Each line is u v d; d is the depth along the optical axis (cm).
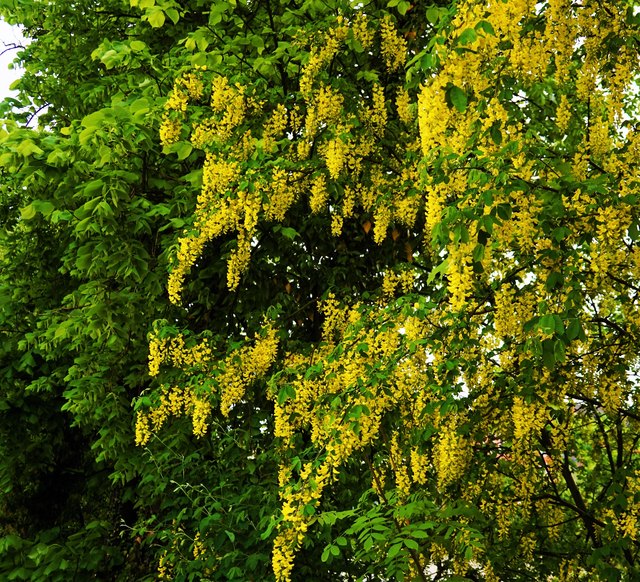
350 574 470
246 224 420
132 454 525
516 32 270
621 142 400
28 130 448
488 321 389
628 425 483
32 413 667
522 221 300
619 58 285
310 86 432
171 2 425
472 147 297
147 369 537
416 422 369
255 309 584
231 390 465
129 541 596
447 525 282
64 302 581
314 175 451
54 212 491
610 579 329
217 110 447
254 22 534
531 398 336
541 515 469
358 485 507
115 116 445
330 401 350
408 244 550
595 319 364
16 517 744
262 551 415
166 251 477
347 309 476
